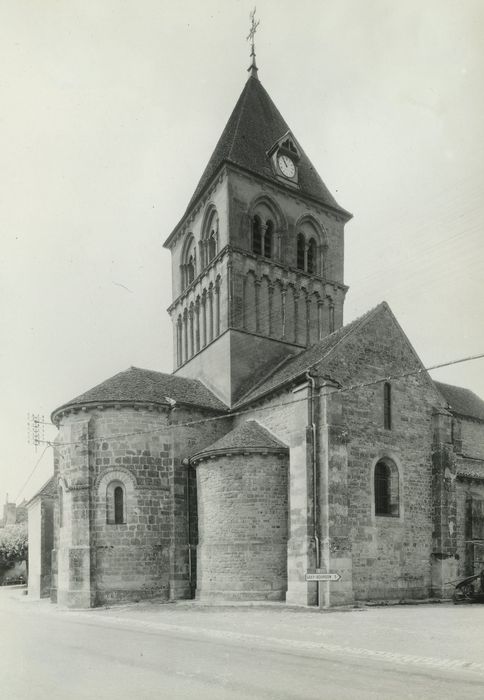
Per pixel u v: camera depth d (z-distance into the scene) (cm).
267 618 1912
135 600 2588
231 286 3288
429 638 1469
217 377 3294
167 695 917
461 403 4009
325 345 2927
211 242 3616
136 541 2645
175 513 2736
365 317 2795
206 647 1359
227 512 2497
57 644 1440
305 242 3678
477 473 3127
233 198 3391
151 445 2777
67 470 2759
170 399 2905
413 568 2595
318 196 3797
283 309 3456
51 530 3828
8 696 923
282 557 2450
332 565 2266
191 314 3759
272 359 3347
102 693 934
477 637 1480
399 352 2822
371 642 1410
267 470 2512
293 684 984
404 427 2725
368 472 2539
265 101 4003
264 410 2788
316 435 2420
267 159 3675
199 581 2562
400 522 2597
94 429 2750
